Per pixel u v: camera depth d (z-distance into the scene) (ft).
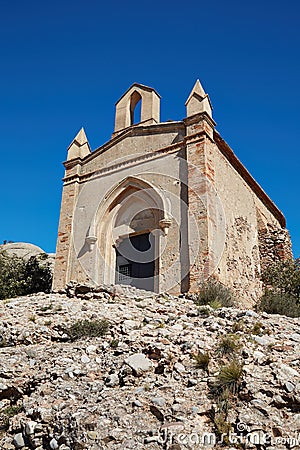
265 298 45.88
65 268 61.11
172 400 22.25
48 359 28.71
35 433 22.41
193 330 30.37
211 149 55.36
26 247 117.29
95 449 19.76
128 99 69.36
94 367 26.89
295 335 28.27
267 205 80.74
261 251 71.56
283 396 21.38
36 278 71.87
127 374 24.86
